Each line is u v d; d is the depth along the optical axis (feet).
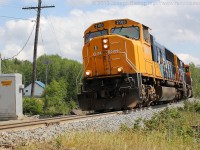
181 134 40.14
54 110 124.98
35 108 106.11
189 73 155.43
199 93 213.46
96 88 65.92
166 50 97.19
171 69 100.94
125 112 61.62
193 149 34.50
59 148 26.21
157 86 80.53
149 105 77.25
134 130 38.06
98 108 66.64
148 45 73.05
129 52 64.08
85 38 69.92
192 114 68.08
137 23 67.82
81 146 27.32
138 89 63.16
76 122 44.75
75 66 390.42
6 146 25.89
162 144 32.45
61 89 155.33
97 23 69.10
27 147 25.55
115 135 33.71
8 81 73.56
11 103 73.31
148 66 71.51
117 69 64.39
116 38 64.95
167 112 57.06
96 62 66.08
